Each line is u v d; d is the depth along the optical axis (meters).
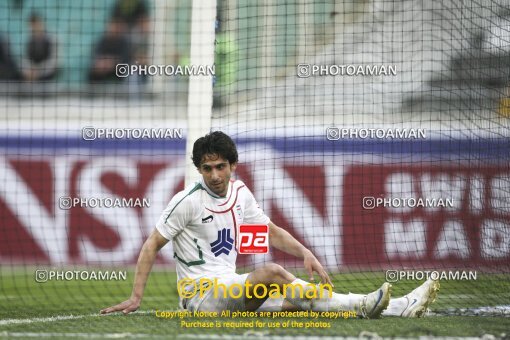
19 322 23.25
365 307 22.36
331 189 42.41
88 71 51.56
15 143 43.88
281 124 44.12
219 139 22.08
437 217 41.50
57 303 31.78
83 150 43.84
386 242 42.00
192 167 29.08
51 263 43.22
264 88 45.53
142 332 19.91
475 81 43.00
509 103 41.91
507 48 42.06
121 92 51.12
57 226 43.44
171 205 22.66
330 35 47.41
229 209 22.95
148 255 22.67
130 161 43.59
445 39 44.34
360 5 47.09
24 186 43.69
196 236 22.86
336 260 41.62
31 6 52.41
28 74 51.34
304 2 47.47
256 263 40.06
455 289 33.81
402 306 23.33
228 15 43.62
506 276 37.47
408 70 44.91
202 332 19.86
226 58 43.56
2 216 43.59
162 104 50.62
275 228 23.62
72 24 52.53
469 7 43.09
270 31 47.31
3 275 40.69
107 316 24.44
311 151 42.59
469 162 41.50
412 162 42.25
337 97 45.22
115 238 43.25
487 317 24.44
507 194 40.53
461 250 40.84
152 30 52.41
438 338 19.12
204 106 29.44
